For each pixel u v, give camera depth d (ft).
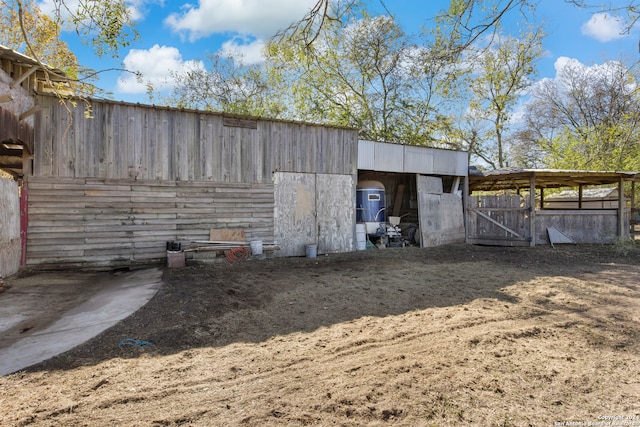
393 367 11.39
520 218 41.01
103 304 17.54
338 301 19.12
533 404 9.45
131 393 9.72
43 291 19.69
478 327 15.28
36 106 22.79
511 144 79.05
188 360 11.94
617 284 23.44
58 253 24.35
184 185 28.02
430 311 17.51
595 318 16.66
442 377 10.76
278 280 23.61
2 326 14.67
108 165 25.67
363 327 15.26
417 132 66.03
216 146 29.17
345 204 35.06
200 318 15.92
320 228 33.68
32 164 23.80
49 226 24.17
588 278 25.26
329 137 34.19
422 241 39.14
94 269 25.21
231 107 65.21
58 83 22.68
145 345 13.00
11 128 21.18
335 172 34.53
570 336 14.38
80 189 24.94
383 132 65.16
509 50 62.64
